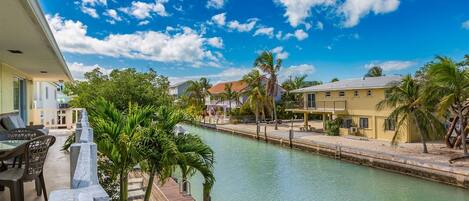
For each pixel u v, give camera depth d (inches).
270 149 902.4
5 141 191.5
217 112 1956.2
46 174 220.2
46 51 255.0
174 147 190.9
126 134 185.5
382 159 615.2
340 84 1047.6
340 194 486.9
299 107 1212.5
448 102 573.3
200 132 1349.7
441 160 569.6
